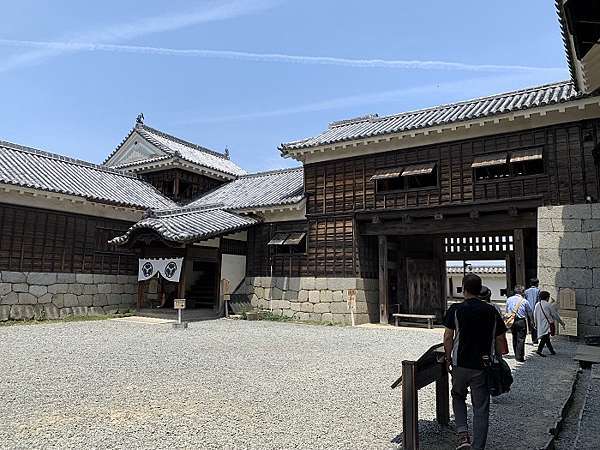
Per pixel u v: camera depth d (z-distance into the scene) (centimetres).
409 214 1362
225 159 2642
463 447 358
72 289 1467
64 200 1452
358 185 1480
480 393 365
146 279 1504
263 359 792
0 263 1294
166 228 1373
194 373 666
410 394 378
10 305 1305
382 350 919
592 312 1050
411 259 1588
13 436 395
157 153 2117
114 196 1634
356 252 1465
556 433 421
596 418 468
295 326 1366
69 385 582
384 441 398
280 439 398
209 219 1569
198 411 476
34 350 848
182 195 2122
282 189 1819
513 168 1227
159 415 461
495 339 377
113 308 1590
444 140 1320
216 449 372
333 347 952
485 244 1469
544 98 1211
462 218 1316
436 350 420
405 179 1380
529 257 1402
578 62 806
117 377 632
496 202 1212
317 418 461
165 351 856
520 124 1196
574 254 1088
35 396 527
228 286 1600
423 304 1542
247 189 2016
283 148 1584
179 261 1426
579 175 1105
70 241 1477
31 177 1420
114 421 440
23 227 1355
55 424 429
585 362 743
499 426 445
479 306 380
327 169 1559
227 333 1154
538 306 890
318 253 1537
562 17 662
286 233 1636
